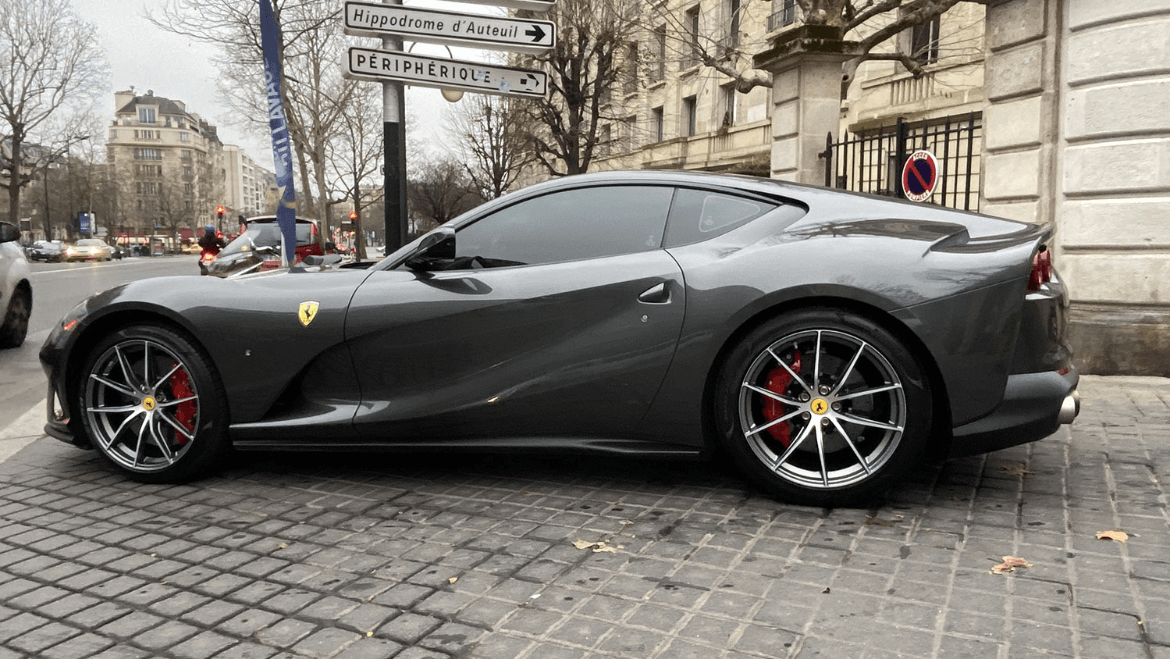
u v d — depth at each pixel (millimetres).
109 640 2156
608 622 2176
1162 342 5988
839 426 2980
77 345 3639
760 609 2227
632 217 3309
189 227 121062
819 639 2055
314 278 3547
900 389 2891
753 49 21453
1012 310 2871
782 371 3096
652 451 3217
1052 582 2354
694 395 3105
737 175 3391
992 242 2998
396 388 3377
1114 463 3586
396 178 6375
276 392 3467
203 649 2094
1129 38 6004
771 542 2717
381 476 3604
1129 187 6074
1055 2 6426
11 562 2705
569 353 3182
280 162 6539
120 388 3607
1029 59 6637
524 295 3219
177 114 150375
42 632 2207
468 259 3389
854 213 3182
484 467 3705
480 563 2605
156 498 3373
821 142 9336
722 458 3699
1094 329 6207
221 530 2969
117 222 97438
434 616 2244
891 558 2557
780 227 3162
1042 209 6598
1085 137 6270
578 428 3252
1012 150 6875
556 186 3424
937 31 14273
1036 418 2896
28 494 3463
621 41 20281
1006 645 1999
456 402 3287
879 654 1972
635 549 2686
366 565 2613
